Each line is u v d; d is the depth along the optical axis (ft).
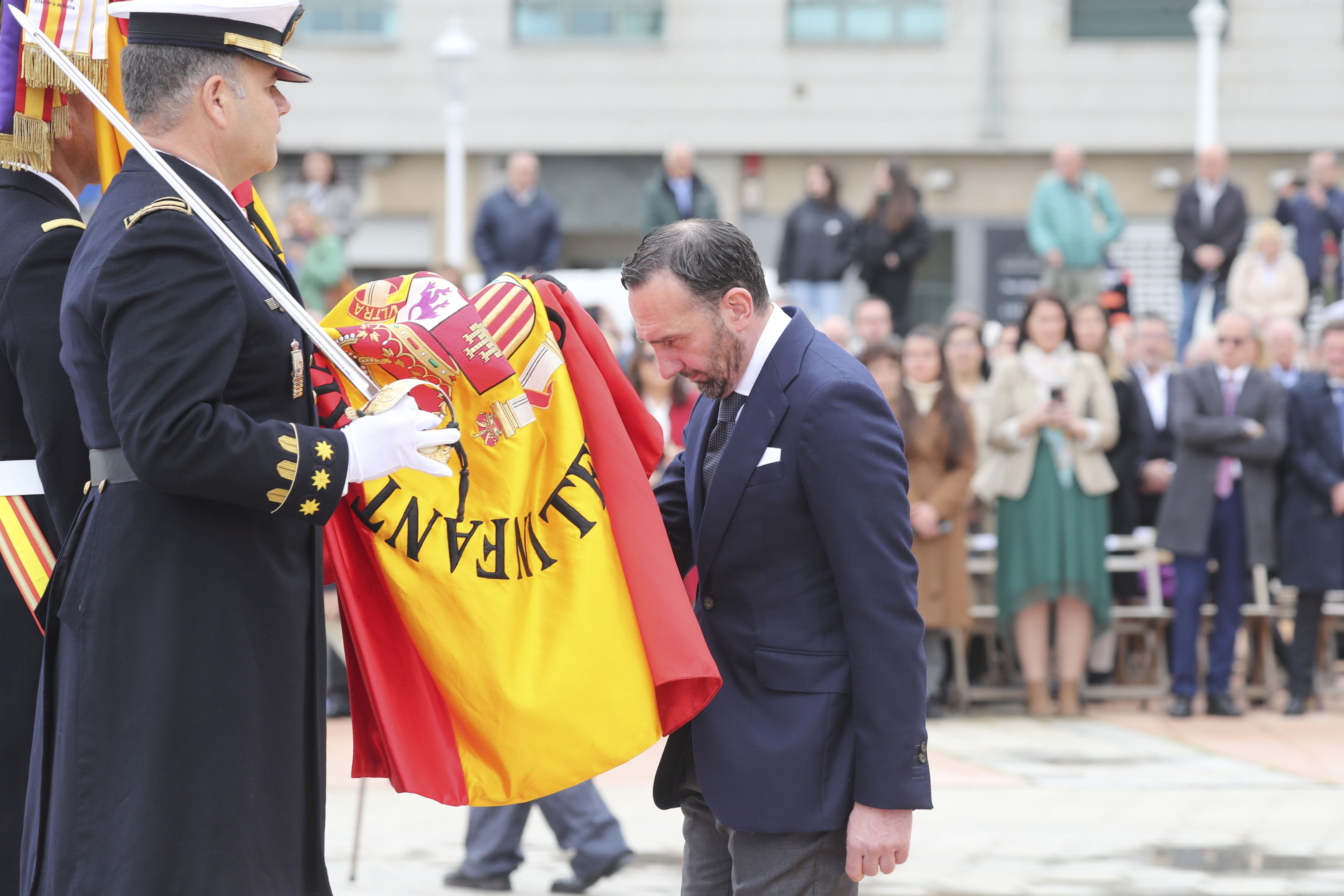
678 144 159.94
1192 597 86.84
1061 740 79.71
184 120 29.40
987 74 203.62
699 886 34.45
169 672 28.12
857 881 32.63
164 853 27.86
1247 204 144.46
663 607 32.19
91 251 28.68
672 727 32.53
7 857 34.40
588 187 209.46
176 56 29.22
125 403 26.96
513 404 32.71
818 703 31.58
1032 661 87.20
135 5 29.01
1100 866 55.77
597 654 31.96
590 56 207.21
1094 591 85.30
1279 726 84.58
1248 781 69.82
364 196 210.79
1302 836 60.13
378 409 29.50
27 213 34.19
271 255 30.40
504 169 209.97
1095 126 203.41
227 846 28.32
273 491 27.68
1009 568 85.81
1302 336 113.09
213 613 28.55
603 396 33.73
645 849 58.49
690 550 35.96
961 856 57.06
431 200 209.97
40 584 34.35
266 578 29.25
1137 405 89.30
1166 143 202.90
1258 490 87.10
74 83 29.45
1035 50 203.41
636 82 207.21
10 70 33.94
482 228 130.72
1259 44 200.95
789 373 31.83
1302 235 140.36
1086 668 91.50
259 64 29.91
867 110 205.26
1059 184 127.65
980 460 86.74
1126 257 205.05
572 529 32.65
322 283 116.78
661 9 206.49
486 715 31.55
